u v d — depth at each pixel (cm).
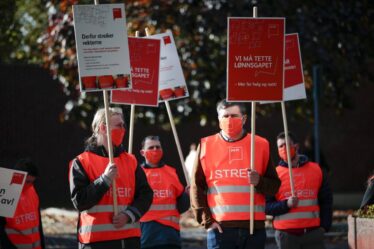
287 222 2195
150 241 2234
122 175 1659
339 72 4853
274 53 1909
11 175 1900
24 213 1995
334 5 4900
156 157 2273
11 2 6034
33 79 5794
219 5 4653
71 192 1627
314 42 4722
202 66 4622
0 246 1984
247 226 1819
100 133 1667
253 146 1812
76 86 4888
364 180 7369
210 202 1850
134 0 4688
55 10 4906
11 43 6512
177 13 4634
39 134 5806
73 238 4016
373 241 1919
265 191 1809
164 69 2384
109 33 1728
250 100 1900
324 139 7231
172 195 2266
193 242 3894
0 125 5675
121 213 1628
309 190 2202
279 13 4712
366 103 7375
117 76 1727
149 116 4775
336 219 4759
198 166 1862
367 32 5044
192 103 4672
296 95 2341
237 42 1903
